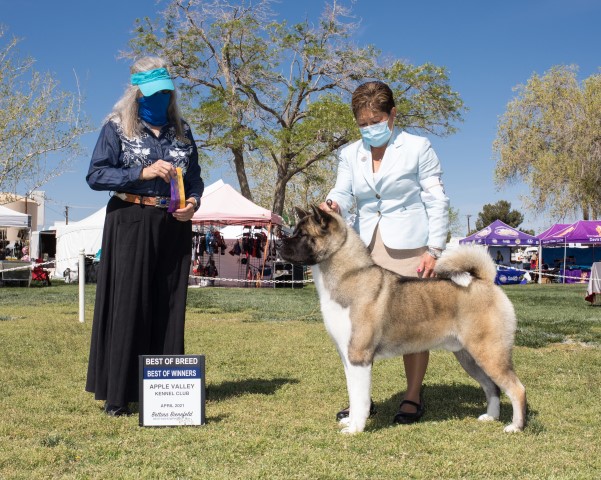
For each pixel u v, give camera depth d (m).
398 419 4.52
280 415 4.66
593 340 8.84
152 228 4.80
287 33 29.45
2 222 21.39
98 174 4.65
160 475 3.22
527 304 15.80
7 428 4.13
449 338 4.29
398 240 4.75
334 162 30.98
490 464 3.43
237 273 26.23
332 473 3.26
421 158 4.74
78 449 3.71
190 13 28.86
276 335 9.18
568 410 4.79
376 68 29.36
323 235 4.11
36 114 23.08
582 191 32.19
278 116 30.66
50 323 10.16
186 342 8.47
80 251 10.41
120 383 4.66
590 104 32.16
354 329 4.08
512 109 34.38
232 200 22.20
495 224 30.39
